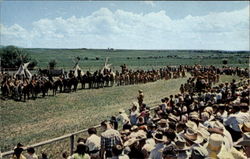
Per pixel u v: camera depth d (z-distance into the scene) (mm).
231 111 10719
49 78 41406
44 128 21969
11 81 39281
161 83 58719
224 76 72500
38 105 32562
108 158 7688
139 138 8805
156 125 11016
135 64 151500
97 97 38844
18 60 82188
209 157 5922
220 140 6094
